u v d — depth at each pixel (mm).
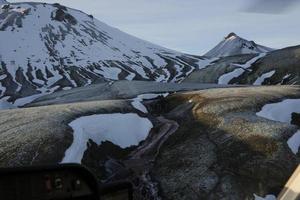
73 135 47781
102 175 42844
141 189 41062
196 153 45062
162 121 57875
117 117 55562
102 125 51812
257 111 54062
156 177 42375
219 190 38406
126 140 50500
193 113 56969
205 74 173875
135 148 49594
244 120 49719
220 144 45594
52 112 57094
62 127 49438
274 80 144375
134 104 64562
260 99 58156
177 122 56219
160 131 53938
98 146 47562
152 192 40312
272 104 56812
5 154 43312
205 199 37812
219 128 49438
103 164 44625
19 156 42938
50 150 44094
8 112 61031
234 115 52250
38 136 46750
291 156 40938
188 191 39250
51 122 51188
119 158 46719
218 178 39938
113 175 43000
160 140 51031
